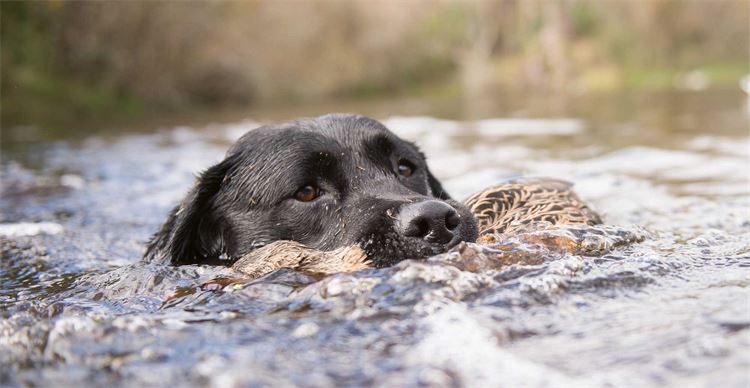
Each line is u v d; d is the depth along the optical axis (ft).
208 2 21.80
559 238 3.39
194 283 3.39
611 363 2.57
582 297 2.94
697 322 2.73
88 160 7.42
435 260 3.12
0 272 3.86
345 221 3.68
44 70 16.83
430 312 2.84
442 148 7.54
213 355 2.69
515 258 3.21
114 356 2.72
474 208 3.79
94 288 3.49
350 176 3.86
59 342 2.80
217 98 21.62
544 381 2.43
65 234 4.53
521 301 2.90
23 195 5.56
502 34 33.45
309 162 3.86
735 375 2.39
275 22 25.54
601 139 7.52
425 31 33.81
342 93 27.20
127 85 18.76
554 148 7.05
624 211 4.45
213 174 4.01
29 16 17.08
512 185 3.92
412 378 2.48
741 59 23.75
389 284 3.00
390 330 2.77
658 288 3.00
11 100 15.30
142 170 6.63
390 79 30.30
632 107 11.48
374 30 30.35
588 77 21.74
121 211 5.11
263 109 17.38
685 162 5.75
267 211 3.92
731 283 3.00
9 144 9.33
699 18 24.35
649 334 2.70
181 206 3.96
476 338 2.69
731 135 6.98
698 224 3.98
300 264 3.45
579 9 24.77
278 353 2.69
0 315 3.11
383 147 4.02
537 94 17.71
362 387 2.45
